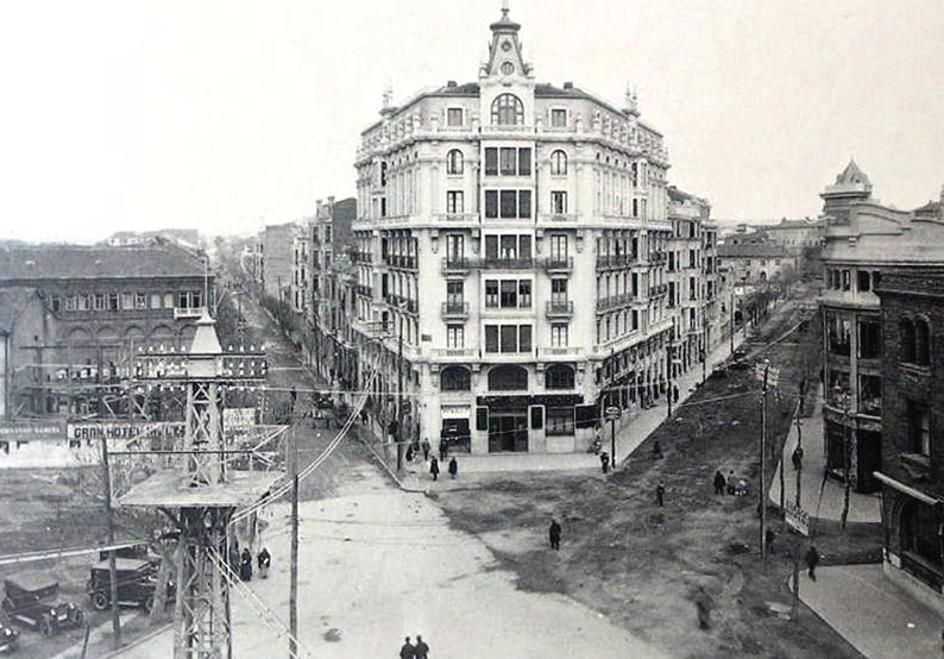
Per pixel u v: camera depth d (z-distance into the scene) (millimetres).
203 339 30234
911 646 36125
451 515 57719
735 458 70875
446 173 74688
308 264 143000
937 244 55281
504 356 74375
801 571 45625
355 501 61312
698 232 116250
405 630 39281
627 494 61750
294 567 36031
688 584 44375
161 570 36312
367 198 100938
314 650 37156
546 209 75188
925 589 40375
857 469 59094
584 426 75375
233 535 46344
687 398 97062
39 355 80938
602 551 49938
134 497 29141
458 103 75625
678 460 71125
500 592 43938
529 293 75000
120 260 89500
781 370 101188
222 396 31719
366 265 98062
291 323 150875
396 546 51344
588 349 75375
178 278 88625
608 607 41750
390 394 83250
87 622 36219
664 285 102562
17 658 35812
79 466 56438
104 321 87000
